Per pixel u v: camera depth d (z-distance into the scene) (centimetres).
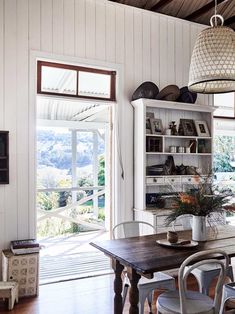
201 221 289
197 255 214
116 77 455
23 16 393
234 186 584
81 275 416
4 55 384
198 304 237
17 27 390
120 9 454
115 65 449
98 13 438
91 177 775
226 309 290
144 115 444
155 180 451
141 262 233
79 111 710
